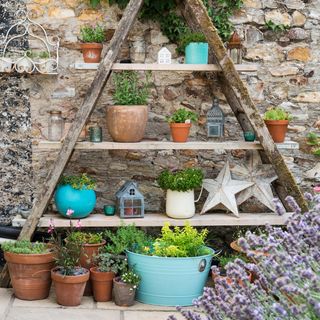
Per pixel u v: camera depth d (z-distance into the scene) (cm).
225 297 210
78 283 383
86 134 457
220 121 446
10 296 402
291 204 224
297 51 471
